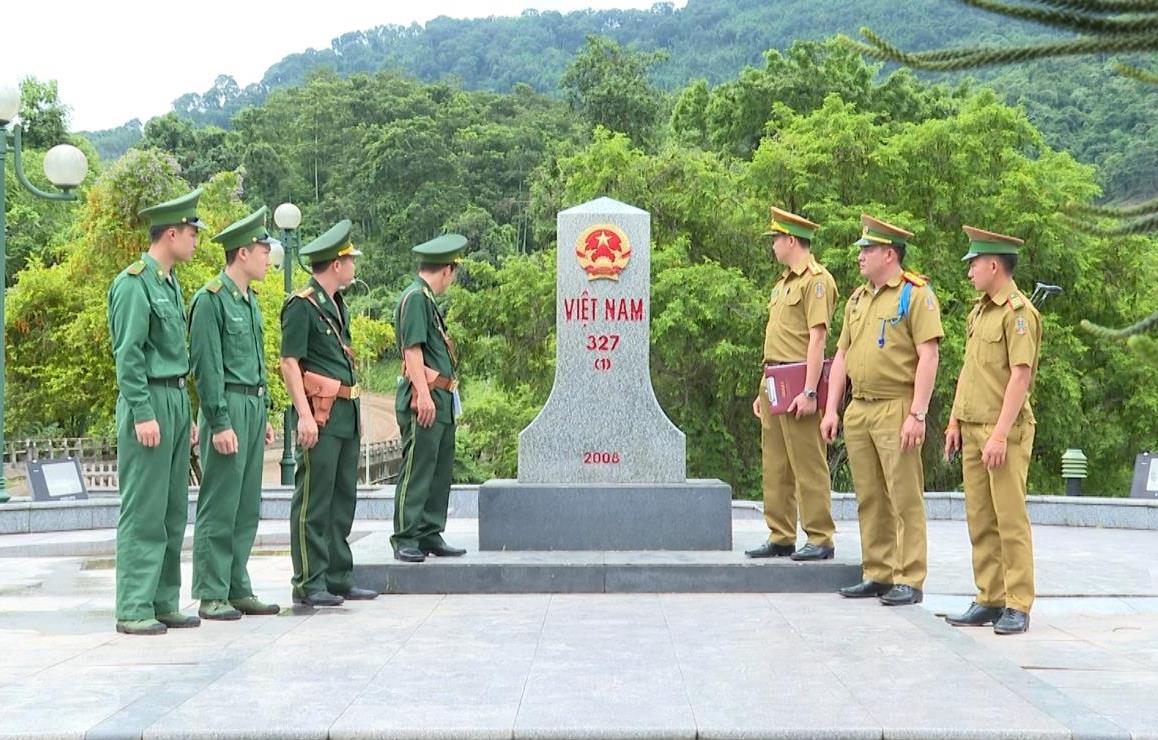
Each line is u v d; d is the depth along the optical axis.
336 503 6.93
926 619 6.19
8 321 23.97
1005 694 4.48
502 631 5.88
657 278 20.08
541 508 7.71
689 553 7.58
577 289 7.98
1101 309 22.00
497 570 7.21
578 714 4.19
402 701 4.40
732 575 7.21
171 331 6.15
